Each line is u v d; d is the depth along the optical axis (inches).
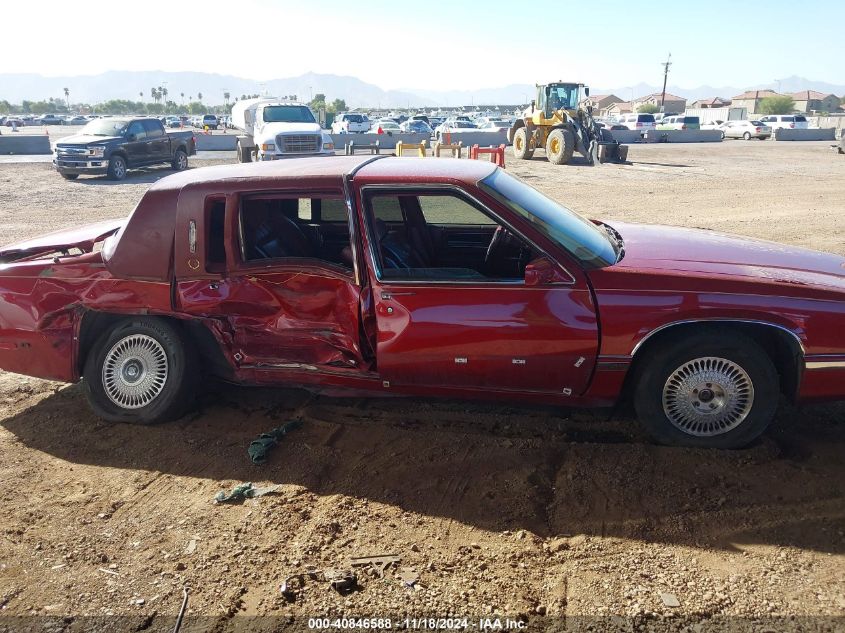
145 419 186.9
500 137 1510.8
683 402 160.1
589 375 159.8
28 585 125.6
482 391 168.2
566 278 156.6
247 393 207.3
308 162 190.1
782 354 161.0
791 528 132.5
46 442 181.0
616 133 1752.0
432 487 152.9
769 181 810.2
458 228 204.2
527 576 123.3
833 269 170.2
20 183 812.0
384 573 125.6
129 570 129.1
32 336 189.5
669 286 154.6
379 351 166.4
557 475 155.2
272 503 149.4
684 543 130.1
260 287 174.2
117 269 181.5
